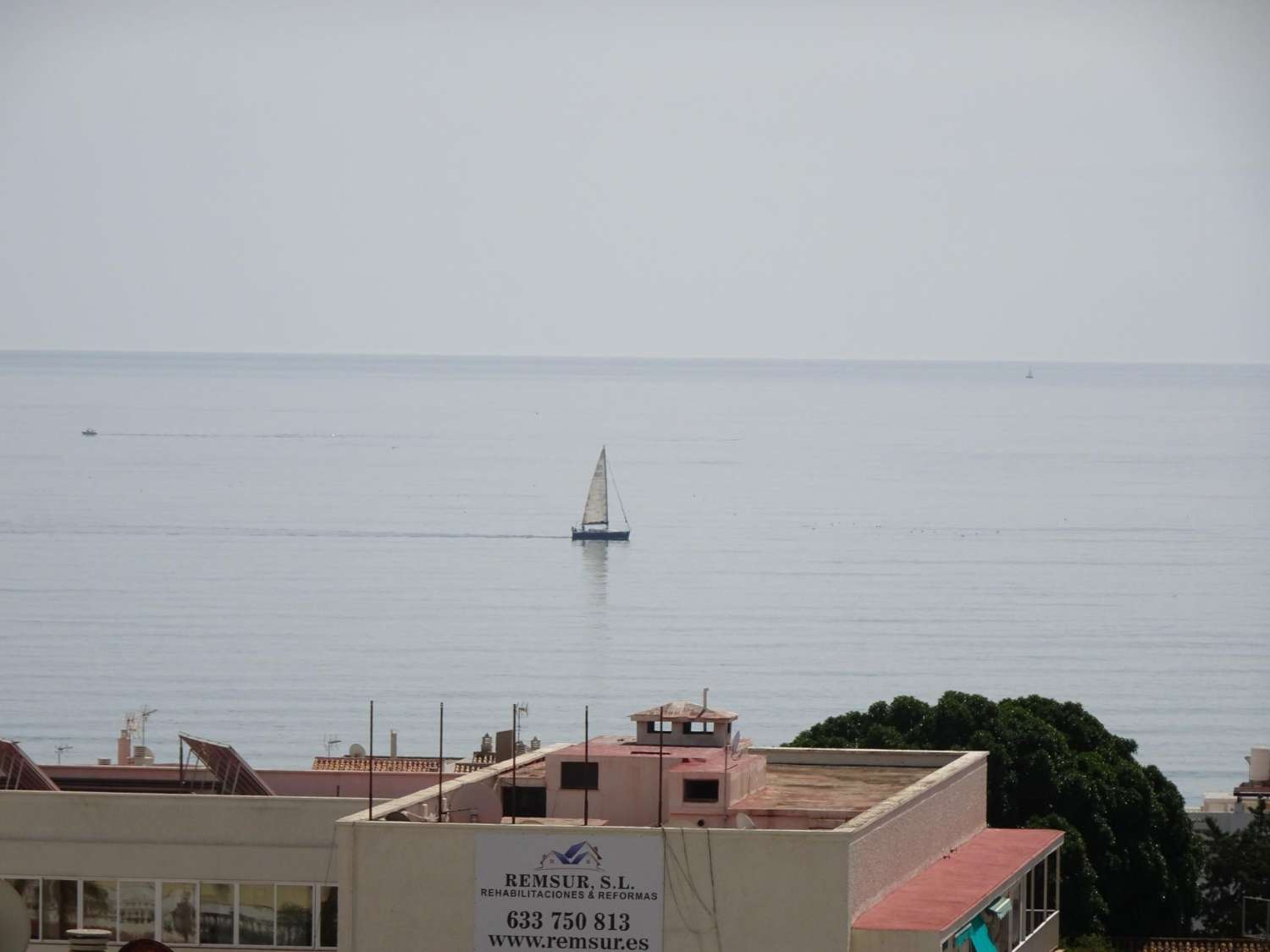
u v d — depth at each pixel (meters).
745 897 111.75
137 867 131.50
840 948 110.69
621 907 112.88
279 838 130.38
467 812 125.38
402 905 114.94
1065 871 193.50
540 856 113.69
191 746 147.75
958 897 119.31
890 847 120.00
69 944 129.75
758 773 133.88
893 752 147.88
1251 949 192.25
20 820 132.00
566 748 135.12
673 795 127.00
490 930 114.12
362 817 117.69
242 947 130.75
